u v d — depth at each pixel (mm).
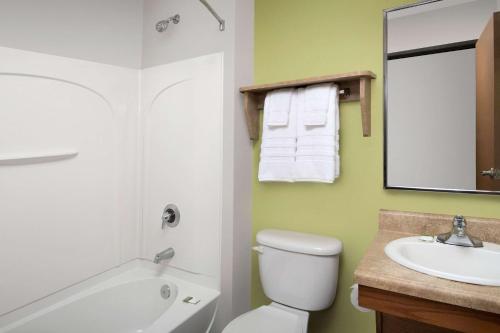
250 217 1789
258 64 1787
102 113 1723
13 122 1357
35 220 1444
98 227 1717
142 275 1844
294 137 1529
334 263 1430
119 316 1714
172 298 1726
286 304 1500
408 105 1370
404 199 1403
